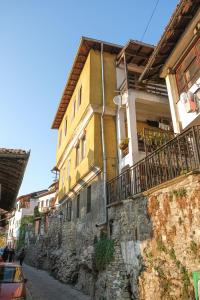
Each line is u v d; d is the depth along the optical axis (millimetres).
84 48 15922
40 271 23156
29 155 8203
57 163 22984
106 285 10453
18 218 50250
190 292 6168
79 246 14977
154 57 11070
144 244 8398
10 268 9445
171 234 7160
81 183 15898
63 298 11961
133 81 15484
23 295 8188
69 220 18000
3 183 11102
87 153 14523
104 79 15195
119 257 9938
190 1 8734
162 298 7109
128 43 14680
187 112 9539
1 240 55500
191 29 9688
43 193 47719
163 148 8383
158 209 7871
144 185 9289
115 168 13477
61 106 21219
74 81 18312
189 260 6391
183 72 10773
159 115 15570
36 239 32219
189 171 6781
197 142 6992
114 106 14594
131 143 12656
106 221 11570
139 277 8367
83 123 15906
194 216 6441
